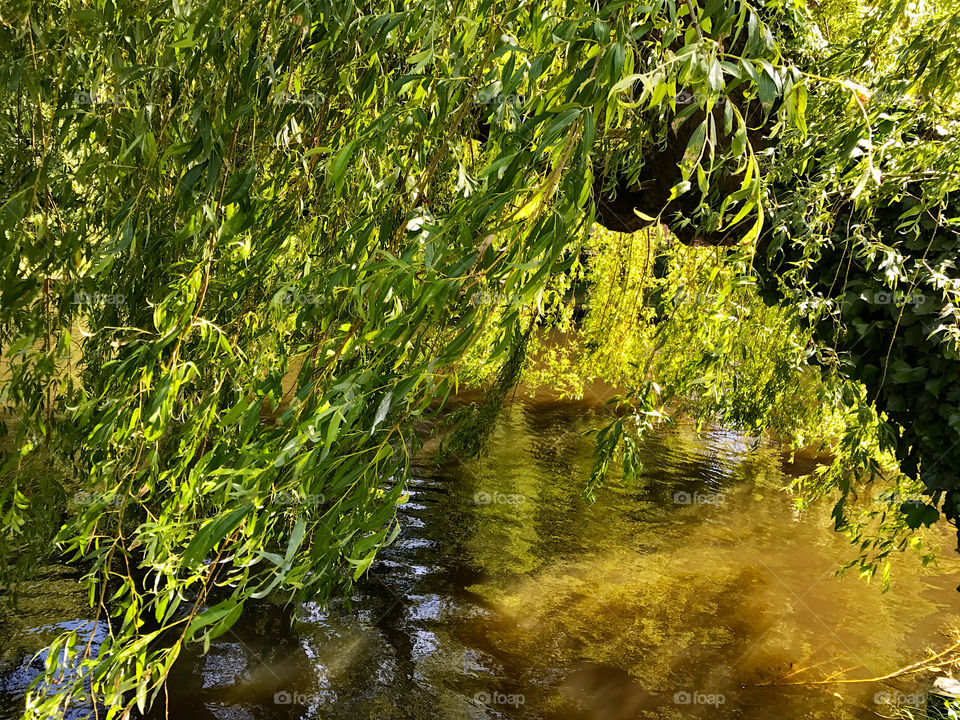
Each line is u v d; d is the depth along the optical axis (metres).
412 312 0.88
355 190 1.65
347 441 0.99
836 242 2.43
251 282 1.49
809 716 4.10
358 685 4.21
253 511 0.95
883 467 4.07
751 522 6.87
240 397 1.12
